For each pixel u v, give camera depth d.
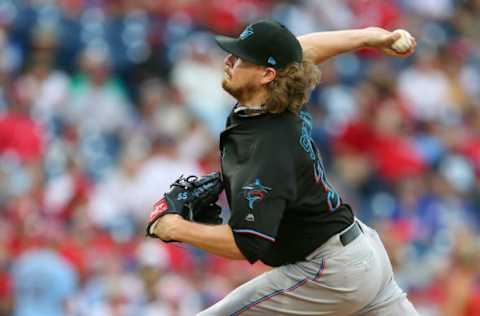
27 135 45.84
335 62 60.62
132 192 44.97
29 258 37.41
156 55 55.66
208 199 20.25
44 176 43.72
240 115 19.91
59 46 52.91
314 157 19.98
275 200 18.97
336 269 20.14
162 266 38.12
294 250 20.17
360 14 66.88
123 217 43.88
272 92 19.69
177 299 37.34
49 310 37.06
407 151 54.66
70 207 42.34
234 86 20.02
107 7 56.53
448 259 44.84
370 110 56.38
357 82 60.38
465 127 61.16
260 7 62.81
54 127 48.09
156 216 19.58
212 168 48.91
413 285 42.22
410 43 21.98
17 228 38.56
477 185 56.66
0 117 45.97
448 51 67.44
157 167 46.06
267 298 20.55
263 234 18.75
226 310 20.78
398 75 62.28
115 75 54.03
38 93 49.66
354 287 20.27
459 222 52.19
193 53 55.09
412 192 52.41
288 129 19.67
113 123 49.62
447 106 62.75
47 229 39.16
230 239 18.86
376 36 22.08
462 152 57.72
